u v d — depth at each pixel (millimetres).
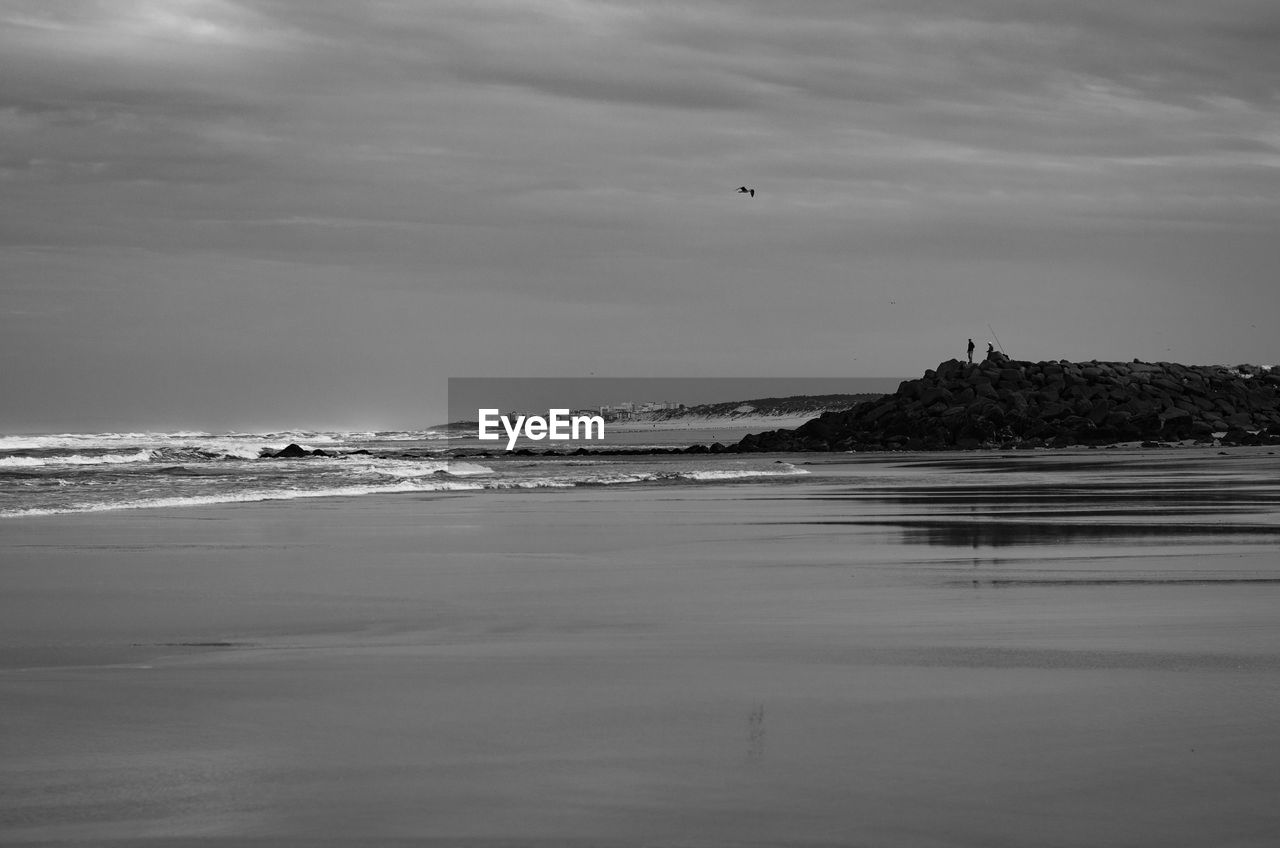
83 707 7801
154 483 34719
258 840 5414
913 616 11641
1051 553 17438
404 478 41250
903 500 31156
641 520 24719
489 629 11039
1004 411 102125
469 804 5871
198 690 8328
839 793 5996
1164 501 29391
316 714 7621
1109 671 8867
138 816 5703
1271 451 81062
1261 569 15297
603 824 5590
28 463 51406
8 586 13945
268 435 136125
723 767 6438
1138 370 114250
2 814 5723
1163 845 5309
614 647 10062
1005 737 6988
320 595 13367
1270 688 8250
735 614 11883
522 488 38906
